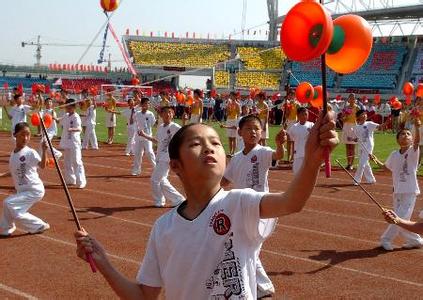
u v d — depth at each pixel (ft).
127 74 194.08
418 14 145.18
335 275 24.14
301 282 23.16
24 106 66.39
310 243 29.32
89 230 30.94
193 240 8.49
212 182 8.70
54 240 28.68
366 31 7.73
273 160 22.09
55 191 42.63
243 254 8.39
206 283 8.33
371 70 152.25
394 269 25.18
